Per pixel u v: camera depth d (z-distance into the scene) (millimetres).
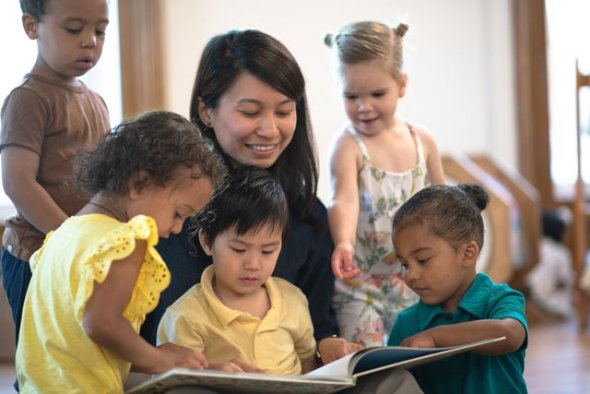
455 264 2070
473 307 2068
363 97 2545
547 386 3736
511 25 5469
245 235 1944
